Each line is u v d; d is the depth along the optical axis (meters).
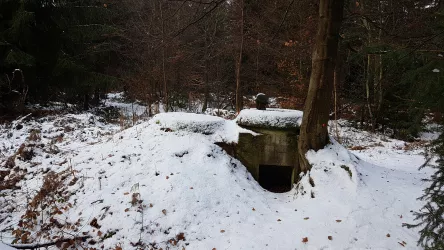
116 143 6.28
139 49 14.25
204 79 15.70
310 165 5.33
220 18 14.88
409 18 5.87
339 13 5.05
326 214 4.36
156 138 6.11
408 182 5.27
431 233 2.62
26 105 12.55
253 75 15.58
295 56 13.75
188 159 5.55
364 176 5.20
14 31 10.57
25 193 5.10
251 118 5.95
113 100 21.50
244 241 3.89
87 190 4.89
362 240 3.82
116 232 4.09
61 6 12.62
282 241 3.88
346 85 16.67
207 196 4.75
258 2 11.80
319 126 5.40
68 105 15.35
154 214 4.34
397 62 4.95
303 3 10.52
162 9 11.12
